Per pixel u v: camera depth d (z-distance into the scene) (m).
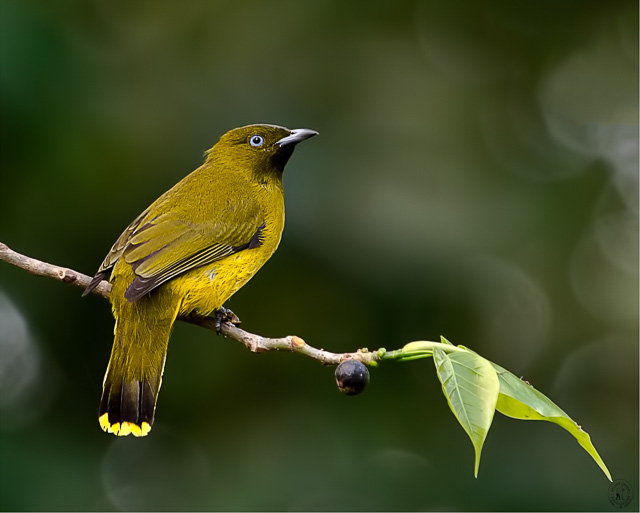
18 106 10.94
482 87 14.76
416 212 12.44
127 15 13.32
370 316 12.10
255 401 12.36
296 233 11.88
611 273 13.95
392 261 11.95
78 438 11.60
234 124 12.90
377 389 12.26
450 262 12.23
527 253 13.34
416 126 13.72
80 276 8.22
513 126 14.74
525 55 15.27
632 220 14.23
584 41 15.46
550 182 14.23
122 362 8.12
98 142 11.83
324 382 12.33
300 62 13.88
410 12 14.70
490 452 11.93
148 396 8.02
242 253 9.23
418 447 11.97
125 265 8.55
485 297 12.69
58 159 11.45
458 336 12.52
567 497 11.59
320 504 11.35
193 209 9.16
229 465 11.92
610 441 13.41
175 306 8.59
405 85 14.08
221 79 13.34
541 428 12.05
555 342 13.68
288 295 12.16
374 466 11.71
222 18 13.92
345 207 12.22
